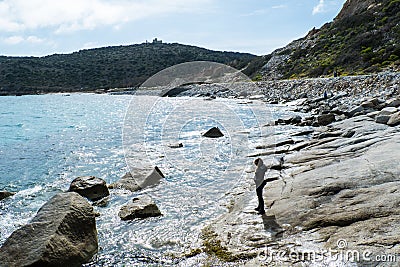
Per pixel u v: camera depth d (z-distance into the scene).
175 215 9.58
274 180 10.99
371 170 9.28
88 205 8.15
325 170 10.34
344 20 68.31
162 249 7.70
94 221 8.04
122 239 8.31
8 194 12.02
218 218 9.08
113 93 82.25
